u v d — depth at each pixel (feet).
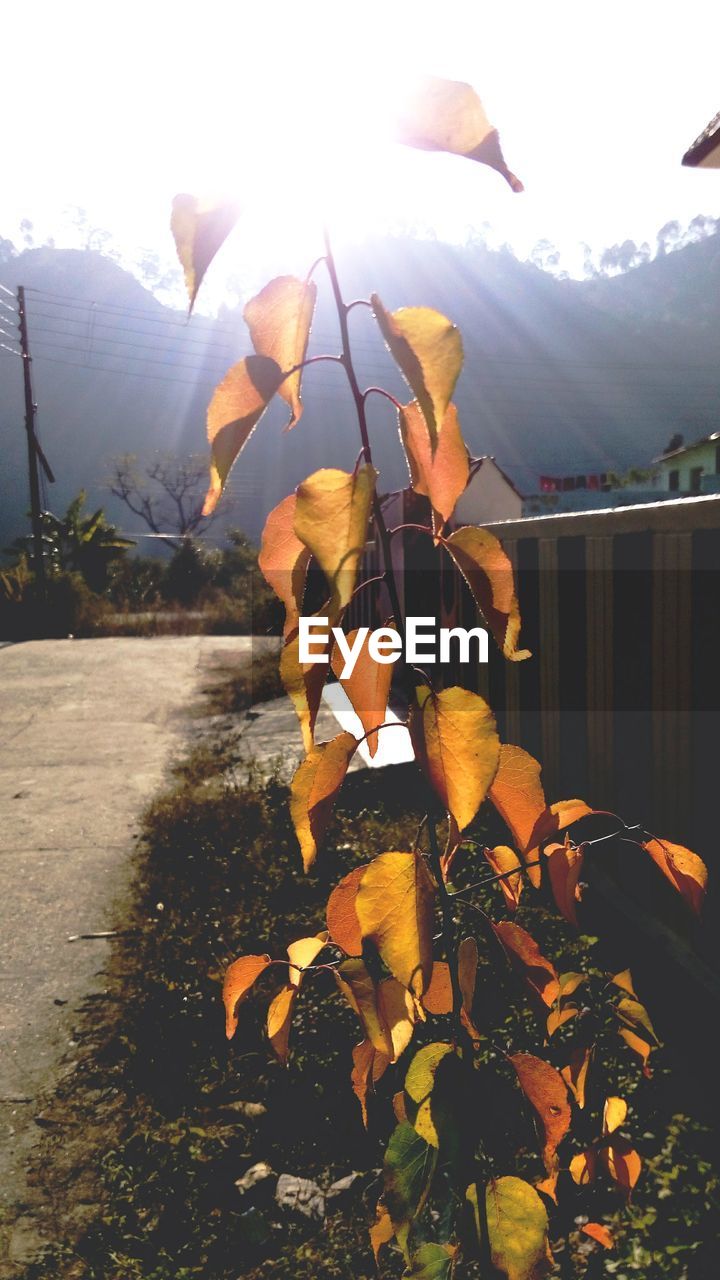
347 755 2.65
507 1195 3.25
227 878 15.23
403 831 15.44
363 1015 3.10
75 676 48.85
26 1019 11.58
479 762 2.48
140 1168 8.30
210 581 119.03
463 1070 3.19
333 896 3.03
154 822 19.26
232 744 27.12
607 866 11.58
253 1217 7.42
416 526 2.71
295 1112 8.86
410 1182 3.27
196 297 2.08
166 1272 6.99
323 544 2.02
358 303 2.17
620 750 11.12
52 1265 7.34
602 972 9.40
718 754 8.94
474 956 3.47
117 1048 10.49
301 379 2.38
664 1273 5.83
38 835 19.94
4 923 14.88
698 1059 8.05
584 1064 4.66
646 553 10.38
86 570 105.91
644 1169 6.82
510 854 3.72
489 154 2.08
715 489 115.34
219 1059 9.86
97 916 14.97
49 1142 9.00
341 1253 7.04
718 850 8.99
